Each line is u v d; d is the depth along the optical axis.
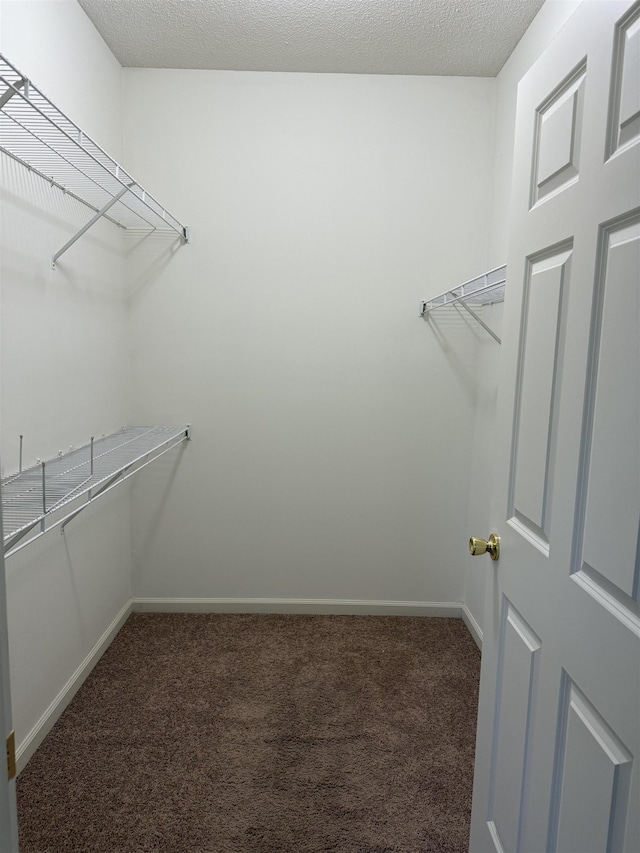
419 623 2.84
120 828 1.57
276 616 2.88
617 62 0.81
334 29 2.25
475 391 2.79
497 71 2.57
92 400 2.31
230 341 2.76
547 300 1.04
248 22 2.21
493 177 2.64
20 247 1.70
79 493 1.54
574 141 0.95
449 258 2.72
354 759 1.86
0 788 0.61
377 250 2.72
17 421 1.71
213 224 2.69
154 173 2.66
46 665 1.95
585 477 0.89
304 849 1.51
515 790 1.11
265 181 2.68
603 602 0.81
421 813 1.64
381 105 2.64
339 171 2.68
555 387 1.00
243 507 2.86
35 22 1.76
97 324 2.36
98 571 2.44
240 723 2.02
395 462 2.85
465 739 1.97
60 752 1.86
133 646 2.55
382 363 2.79
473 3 2.06
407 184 2.69
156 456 2.67
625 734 0.74
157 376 2.77
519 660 1.12
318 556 2.90
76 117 2.09
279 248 2.71
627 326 0.77
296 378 2.79
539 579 1.03
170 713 2.07
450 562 2.90
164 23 2.22
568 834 0.89
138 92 2.60
